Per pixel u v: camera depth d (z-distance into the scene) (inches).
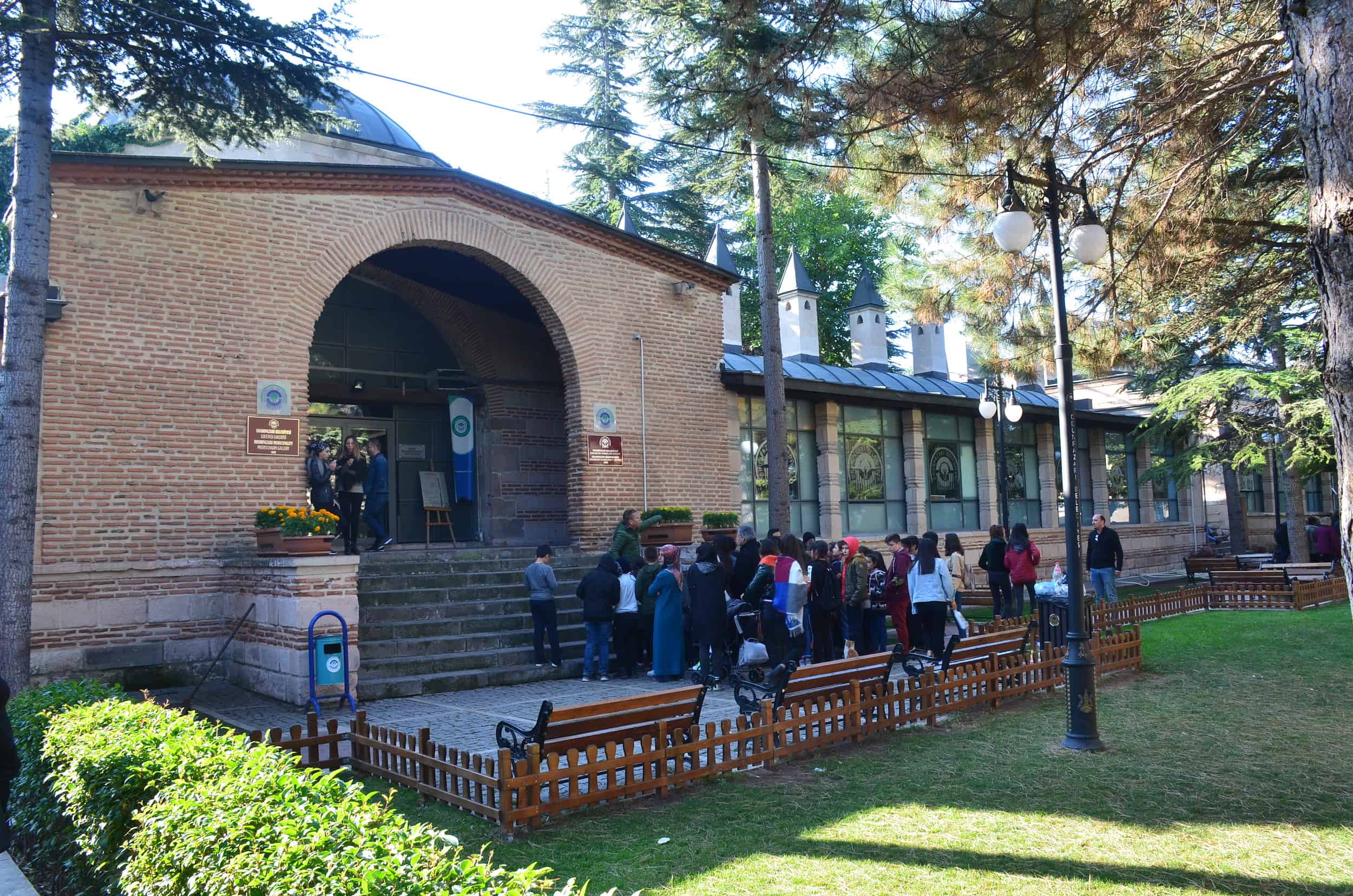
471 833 252.1
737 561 543.5
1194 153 451.8
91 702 291.6
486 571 609.3
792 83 423.5
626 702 275.6
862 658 353.1
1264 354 986.7
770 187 717.9
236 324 535.2
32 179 402.9
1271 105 445.7
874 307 1040.8
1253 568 960.9
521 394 797.2
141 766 199.6
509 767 249.9
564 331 671.8
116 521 491.8
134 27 415.2
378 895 134.5
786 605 443.8
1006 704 419.2
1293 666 489.4
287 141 783.7
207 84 452.4
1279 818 252.2
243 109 474.0
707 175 974.4
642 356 709.3
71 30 403.9
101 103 448.8
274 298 549.0
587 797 266.2
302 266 561.0
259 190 550.0
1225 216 474.9
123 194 506.3
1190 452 1023.0
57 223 487.5
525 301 762.2
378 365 754.2
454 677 491.8
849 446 895.1
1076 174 414.9
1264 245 498.9
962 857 227.6
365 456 690.2
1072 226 477.4
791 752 324.2
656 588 506.0
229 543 522.3
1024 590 648.4
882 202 509.4
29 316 398.3
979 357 567.8
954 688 393.7
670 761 294.7
